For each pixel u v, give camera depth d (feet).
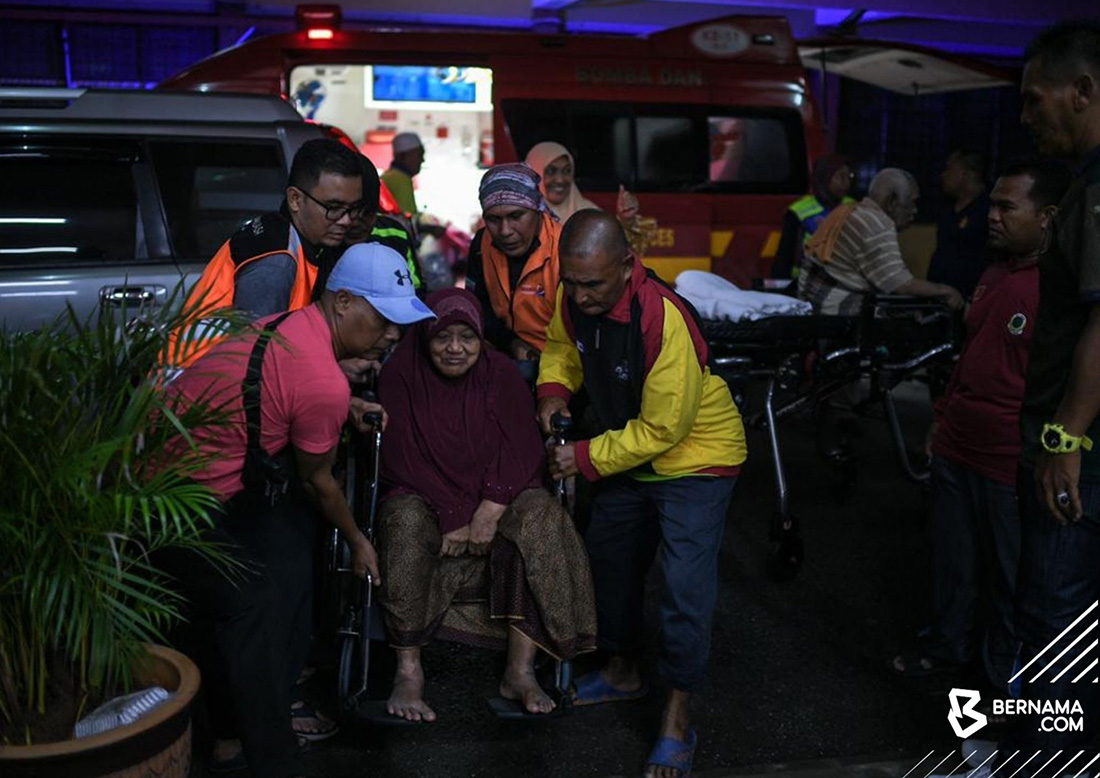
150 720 8.09
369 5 39.22
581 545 11.93
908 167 50.96
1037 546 10.15
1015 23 44.86
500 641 12.34
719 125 32.37
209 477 9.80
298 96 43.75
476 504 12.19
